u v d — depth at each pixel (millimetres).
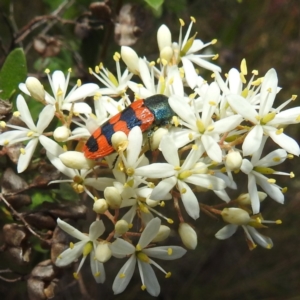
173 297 137
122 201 55
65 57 84
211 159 53
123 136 51
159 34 66
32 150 58
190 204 53
